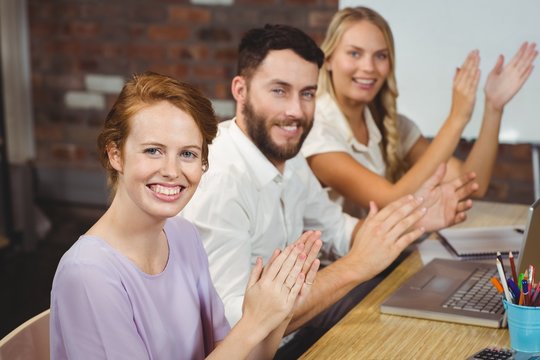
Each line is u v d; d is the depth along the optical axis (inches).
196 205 79.4
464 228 103.1
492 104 113.2
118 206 58.2
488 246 94.3
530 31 148.6
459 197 95.2
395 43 156.4
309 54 83.3
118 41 191.6
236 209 80.0
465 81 106.7
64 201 201.5
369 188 105.0
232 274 78.8
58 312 56.1
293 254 61.5
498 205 119.2
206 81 187.9
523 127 152.9
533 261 72.8
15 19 186.5
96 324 55.1
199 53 187.2
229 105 187.5
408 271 87.9
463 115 106.7
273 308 60.1
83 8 192.2
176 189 56.9
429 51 154.5
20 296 150.6
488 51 151.8
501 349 65.9
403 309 74.8
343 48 110.0
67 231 184.9
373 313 75.8
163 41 188.9
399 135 124.4
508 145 160.9
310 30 178.2
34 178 200.1
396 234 81.6
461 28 152.4
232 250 79.1
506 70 112.2
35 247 174.4
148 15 188.7
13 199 186.4
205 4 184.9
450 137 106.5
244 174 82.2
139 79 57.3
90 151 198.2
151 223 58.2
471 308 74.4
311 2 177.2
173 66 189.3
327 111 111.1
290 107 83.4
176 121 56.1
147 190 56.5
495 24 150.4
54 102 197.9
